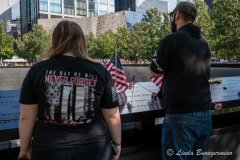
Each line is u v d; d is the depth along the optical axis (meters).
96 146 1.10
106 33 52.31
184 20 1.71
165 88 1.65
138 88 3.22
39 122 1.11
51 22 59.81
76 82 1.09
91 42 48.22
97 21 62.06
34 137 1.09
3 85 16.98
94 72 1.14
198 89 1.56
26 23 95.44
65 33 1.20
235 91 3.07
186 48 1.54
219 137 2.42
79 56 1.18
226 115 2.95
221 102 2.45
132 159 1.99
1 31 39.50
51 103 1.06
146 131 2.37
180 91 1.54
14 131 1.62
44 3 70.00
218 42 22.38
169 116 1.62
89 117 1.12
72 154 1.04
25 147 1.14
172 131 1.58
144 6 68.25
